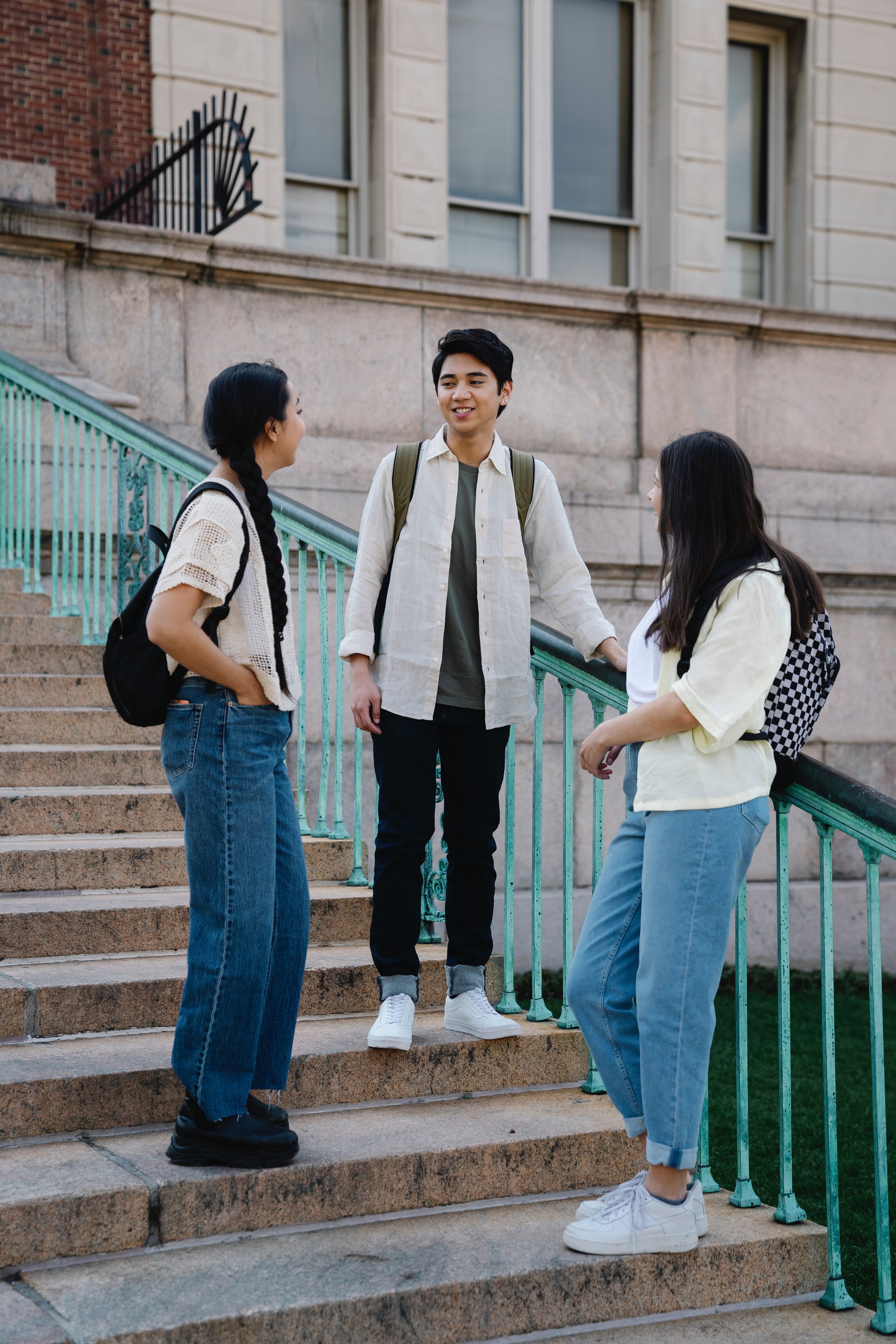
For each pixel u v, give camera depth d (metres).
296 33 9.55
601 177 10.59
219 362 6.99
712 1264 2.67
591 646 3.20
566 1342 2.48
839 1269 2.71
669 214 10.41
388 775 3.18
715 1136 4.55
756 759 2.52
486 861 3.28
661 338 8.04
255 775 2.62
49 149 8.46
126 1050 3.02
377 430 7.31
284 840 2.79
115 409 5.47
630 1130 2.66
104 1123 2.82
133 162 8.70
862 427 8.74
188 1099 2.65
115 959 3.48
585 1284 2.53
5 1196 2.43
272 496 4.52
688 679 2.43
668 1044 2.50
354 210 9.70
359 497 7.12
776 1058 5.69
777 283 11.18
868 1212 3.86
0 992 3.07
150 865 3.94
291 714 2.79
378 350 7.33
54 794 4.21
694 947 2.48
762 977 7.47
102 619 5.50
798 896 7.87
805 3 10.88
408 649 3.16
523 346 7.69
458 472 3.22
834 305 10.99
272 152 9.07
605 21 10.57
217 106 8.91
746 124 11.12
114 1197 2.48
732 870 2.48
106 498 5.50
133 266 6.80
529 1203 2.85
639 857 2.68
